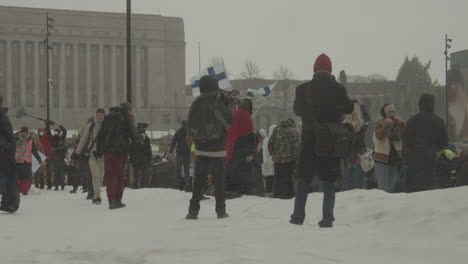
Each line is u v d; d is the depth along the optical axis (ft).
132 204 53.52
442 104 363.15
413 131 44.32
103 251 25.09
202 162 38.19
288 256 22.22
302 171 33.22
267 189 67.67
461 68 194.90
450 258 22.48
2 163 47.62
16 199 48.11
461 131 193.16
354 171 56.29
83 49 526.98
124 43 532.73
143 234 29.73
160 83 533.14
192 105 38.29
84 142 58.03
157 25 536.42
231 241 25.57
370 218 35.14
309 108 32.78
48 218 43.06
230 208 45.78
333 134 32.04
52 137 93.20
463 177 47.83
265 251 23.24
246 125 53.21
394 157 50.39
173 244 25.25
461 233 28.99
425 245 24.75
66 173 119.34
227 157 53.26
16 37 511.40
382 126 50.14
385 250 23.67
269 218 37.19
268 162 67.26
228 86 69.15
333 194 33.19
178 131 76.33
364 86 424.05
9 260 24.85
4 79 509.76
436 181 54.70
